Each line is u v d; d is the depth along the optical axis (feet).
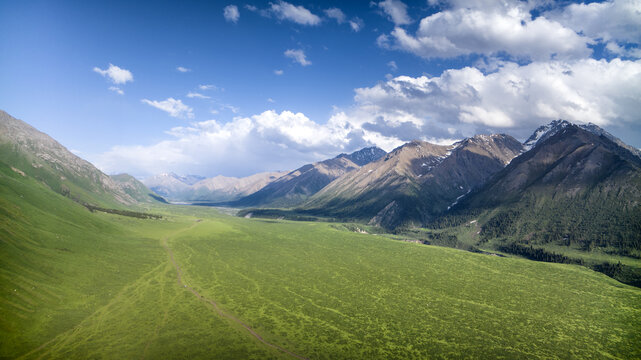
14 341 275.80
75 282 414.00
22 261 397.80
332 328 358.23
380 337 341.41
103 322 339.16
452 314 405.80
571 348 329.52
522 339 345.51
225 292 453.99
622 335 359.46
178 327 342.23
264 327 354.33
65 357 270.26
